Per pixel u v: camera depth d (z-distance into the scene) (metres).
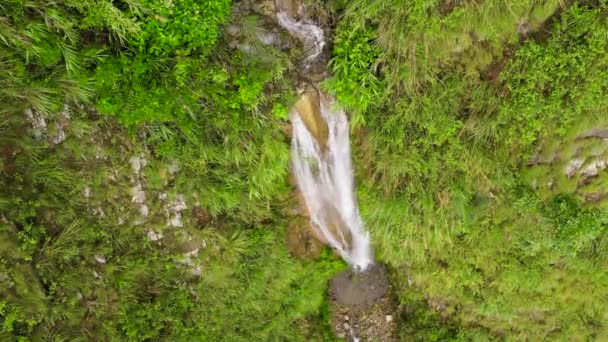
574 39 7.25
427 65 7.57
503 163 8.34
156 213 8.32
